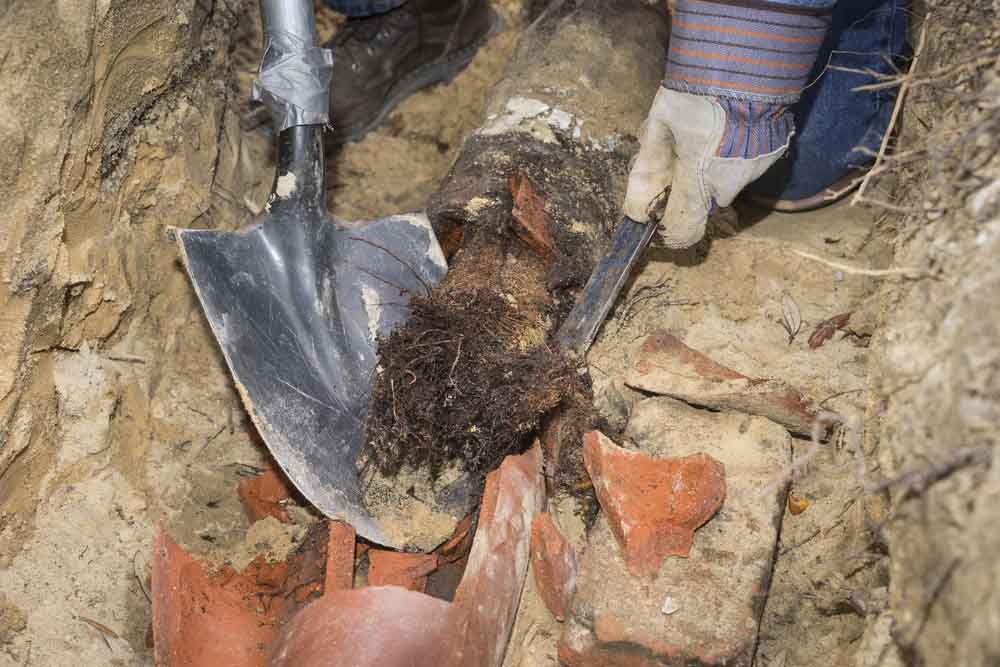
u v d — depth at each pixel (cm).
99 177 216
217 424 241
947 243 159
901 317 169
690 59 192
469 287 210
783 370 234
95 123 209
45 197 194
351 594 170
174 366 247
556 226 226
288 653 166
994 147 156
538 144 243
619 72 262
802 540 207
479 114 320
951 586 129
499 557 184
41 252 196
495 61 331
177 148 251
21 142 187
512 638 192
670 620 180
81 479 215
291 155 227
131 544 212
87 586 203
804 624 199
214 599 191
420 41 320
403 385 200
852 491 197
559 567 190
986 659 117
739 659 177
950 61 194
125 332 235
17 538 204
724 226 263
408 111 326
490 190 231
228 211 278
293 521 221
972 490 127
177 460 232
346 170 310
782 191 270
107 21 203
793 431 219
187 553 212
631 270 242
